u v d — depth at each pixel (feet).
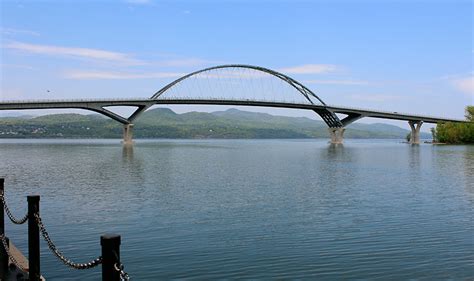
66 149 432.25
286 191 126.82
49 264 54.70
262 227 77.66
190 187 134.62
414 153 391.45
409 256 60.49
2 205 43.78
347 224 80.69
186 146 582.76
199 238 69.15
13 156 301.63
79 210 92.79
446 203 106.11
